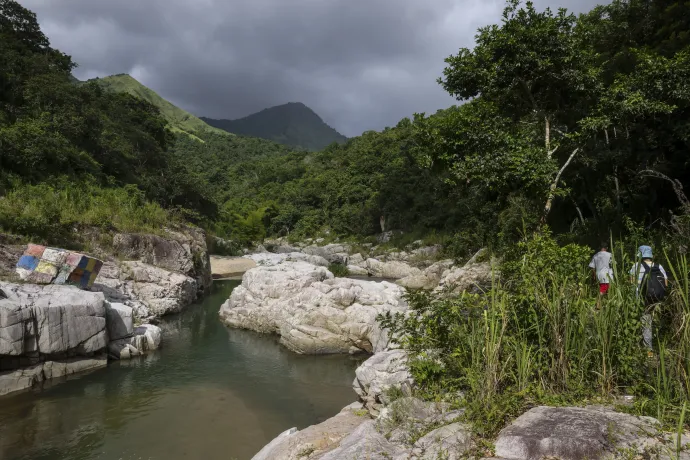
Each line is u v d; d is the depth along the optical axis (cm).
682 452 284
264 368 1134
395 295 1386
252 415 849
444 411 407
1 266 1323
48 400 904
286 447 488
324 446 477
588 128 1165
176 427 795
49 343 1002
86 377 1040
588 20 1972
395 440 371
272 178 8812
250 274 1661
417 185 4769
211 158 12056
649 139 1555
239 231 5909
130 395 941
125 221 2061
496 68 1170
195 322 1659
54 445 725
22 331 952
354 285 1414
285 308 1384
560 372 416
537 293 444
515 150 1108
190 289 2022
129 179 3678
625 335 408
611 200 1847
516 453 305
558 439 304
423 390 468
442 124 1209
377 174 6116
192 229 2600
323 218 6303
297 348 1252
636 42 1873
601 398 386
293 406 894
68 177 2581
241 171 10344
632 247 586
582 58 1173
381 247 4522
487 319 437
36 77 3228
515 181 1130
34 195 1994
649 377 390
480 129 1138
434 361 478
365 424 433
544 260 483
